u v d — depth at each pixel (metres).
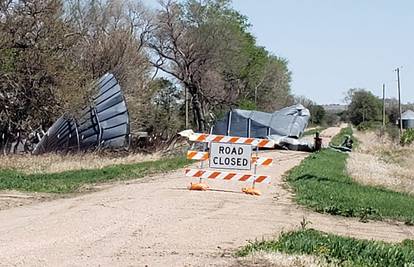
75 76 37.25
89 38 50.81
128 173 27.14
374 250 10.48
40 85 36.09
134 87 51.44
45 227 12.88
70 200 17.92
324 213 17.02
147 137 47.84
